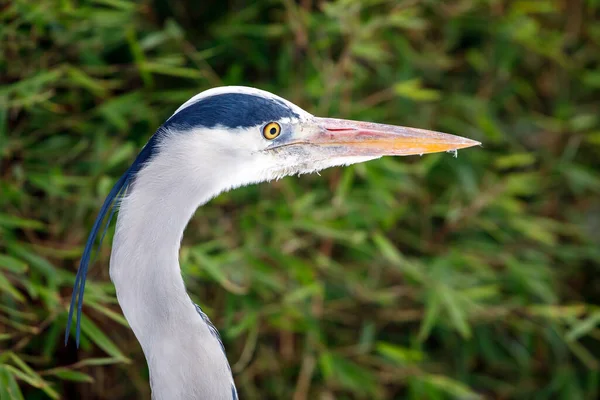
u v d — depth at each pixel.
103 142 8.11
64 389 8.34
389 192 8.79
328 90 8.39
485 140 9.88
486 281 9.44
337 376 8.82
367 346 8.59
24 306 7.69
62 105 8.32
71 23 7.93
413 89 8.24
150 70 8.05
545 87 10.65
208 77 8.19
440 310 8.90
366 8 9.27
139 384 8.43
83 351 8.20
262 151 5.22
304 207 8.23
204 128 5.01
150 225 4.89
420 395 8.62
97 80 8.26
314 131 5.39
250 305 8.08
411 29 9.81
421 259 9.17
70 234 7.99
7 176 7.80
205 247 7.79
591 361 9.37
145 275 4.88
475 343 9.49
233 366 8.16
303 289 7.79
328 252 8.91
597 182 9.71
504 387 9.89
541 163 10.30
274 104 5.24
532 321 9.33
